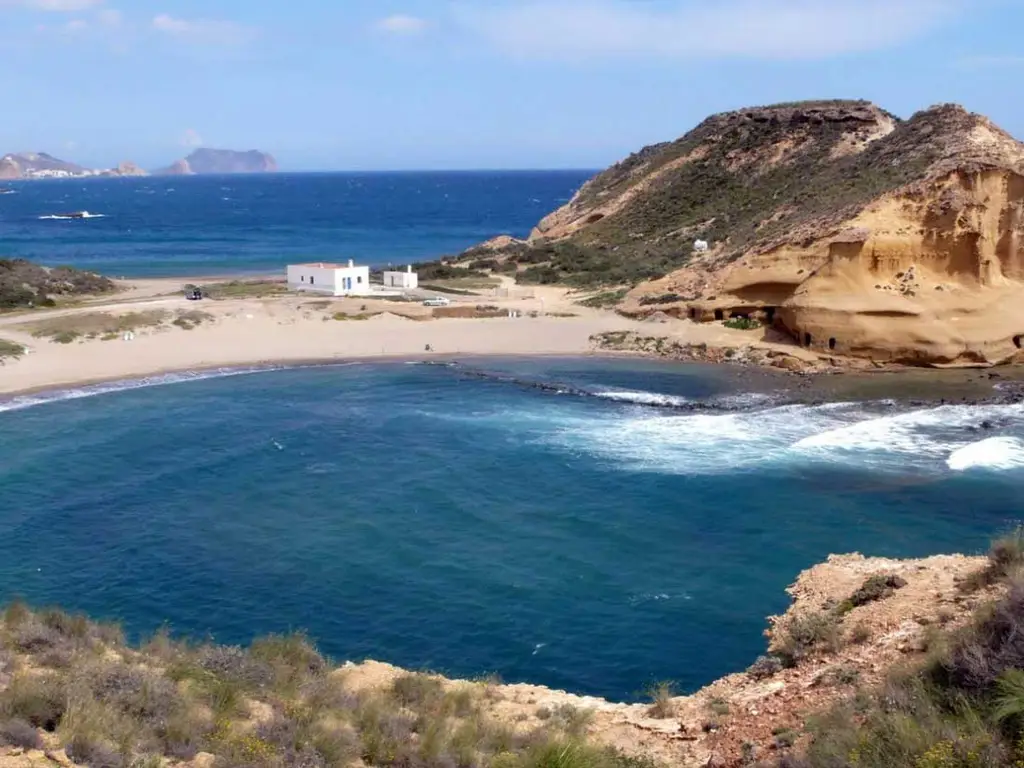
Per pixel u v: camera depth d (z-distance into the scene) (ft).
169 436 126.00
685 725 48.44
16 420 133.59
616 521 94.07
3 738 32.50
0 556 84.79
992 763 32.68
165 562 84.02
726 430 128.98
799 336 179.22
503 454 118.32
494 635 70.49
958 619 50.62
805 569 80.74
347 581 80.18
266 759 36.73
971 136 204.33
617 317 207.10
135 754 34.40
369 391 155.43
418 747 42.37
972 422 131.23
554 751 42.37
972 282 175.63
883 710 39.96
